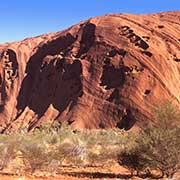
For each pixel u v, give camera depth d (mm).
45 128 73000
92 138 41719
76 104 79875
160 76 78625
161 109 18797
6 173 17547
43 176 16328
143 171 20078
